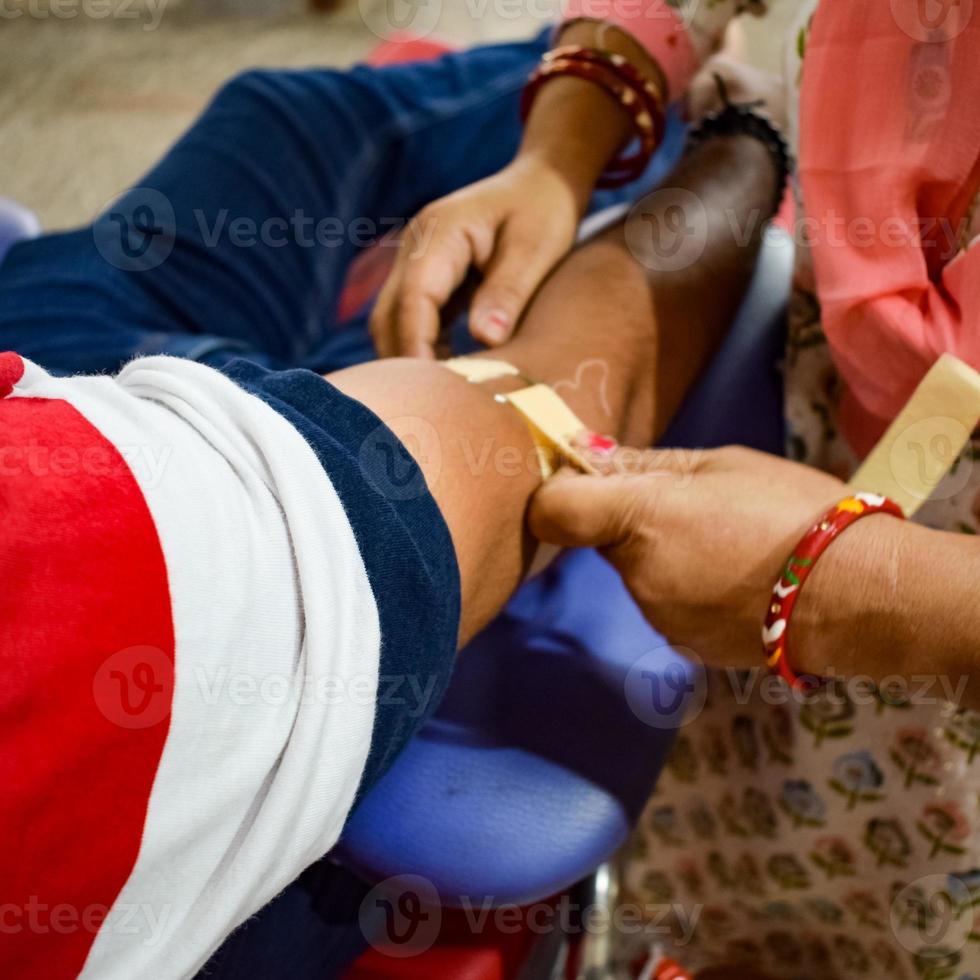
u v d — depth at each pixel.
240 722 0.24
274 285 0.60
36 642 0.21
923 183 0.37
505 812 0.40
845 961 0.65
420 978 0.43
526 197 0.51
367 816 0.40
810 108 0.38
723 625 0.36
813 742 0.53
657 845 0.66
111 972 0.24
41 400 0.26
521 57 0.75
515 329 0.48
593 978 0.57
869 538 0.34
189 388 0.28
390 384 0.38
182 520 0.24
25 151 1.20
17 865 0.21
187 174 0.59
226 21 1.44
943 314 0.38
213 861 0.25
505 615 0.47
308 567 0.26
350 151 0.64
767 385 0.55
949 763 0.48
